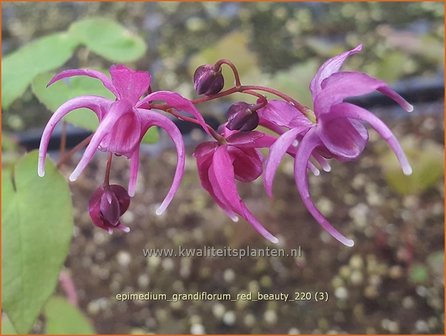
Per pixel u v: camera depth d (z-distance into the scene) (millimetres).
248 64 233
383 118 311
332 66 100
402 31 351
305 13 374
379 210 277
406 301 247
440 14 359
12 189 150
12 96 162
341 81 94
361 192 286
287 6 380
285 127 104
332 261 260
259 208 254
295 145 101
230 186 104
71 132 294
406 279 253
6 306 143
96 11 370
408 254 257
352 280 254
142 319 247
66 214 148
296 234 268
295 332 240
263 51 344
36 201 148
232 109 109
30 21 364
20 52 171
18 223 146
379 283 252
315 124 99
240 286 255
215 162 106
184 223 274
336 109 96
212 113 280
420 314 242
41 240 146
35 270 145
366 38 353
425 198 280
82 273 260
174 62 336
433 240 264
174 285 257
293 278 257
